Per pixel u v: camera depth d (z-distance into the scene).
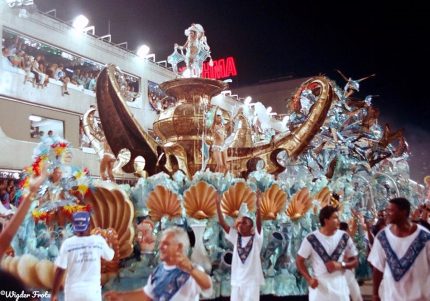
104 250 5.96
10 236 3.19
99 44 26.56
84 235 5.87
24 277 7.12
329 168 14.05
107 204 7.87
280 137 11.62
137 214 8.19
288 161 11.79
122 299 7.70
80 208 7.61
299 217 10.23
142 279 7.91
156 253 8.05
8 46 21.42
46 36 23.30
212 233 8.73
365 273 12.06
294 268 9.73
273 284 9.33
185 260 4.16
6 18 21.08
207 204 8.66
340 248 5.78
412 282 4.71
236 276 7.03
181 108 11.01
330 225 5.84
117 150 10.71
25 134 21.80
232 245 8.84
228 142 10.93
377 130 16.64
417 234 4.79
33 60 22.28
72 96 24.28
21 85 21.55
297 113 12.98
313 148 13.90
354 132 15.58
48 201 7.53
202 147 10.73
